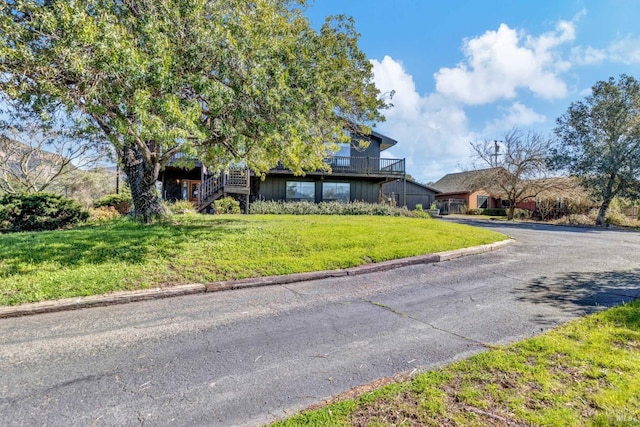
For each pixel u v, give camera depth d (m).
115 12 5.99
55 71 5.19
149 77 5.43
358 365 2.85
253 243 7.31
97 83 5.30
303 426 2.02
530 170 24.61
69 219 10.30
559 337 3.22
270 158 8.22
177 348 3.23
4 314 4.04
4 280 4.82
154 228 8.41
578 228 17.36
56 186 20.55
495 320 3.86
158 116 5.62
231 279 5.49
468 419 2.02
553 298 4.67
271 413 2.21
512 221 23.36
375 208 16.97
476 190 32.72
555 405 2.13
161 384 2.60
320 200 19.03
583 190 22.16
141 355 3.09
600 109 20.36
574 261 7.29
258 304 4.55
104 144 11.92
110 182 22.75
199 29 5.98
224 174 15.52
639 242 10.64
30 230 9.34
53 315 4.13
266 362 2.94
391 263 6.69
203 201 15.87
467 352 3.04
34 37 5.15
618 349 2.92
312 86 7.45
